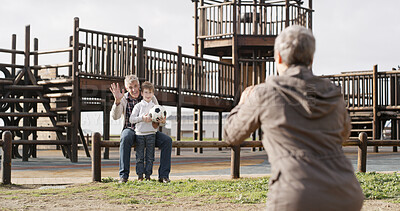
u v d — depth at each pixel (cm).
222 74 1455
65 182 629
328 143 189
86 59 1039
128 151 591
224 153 1477
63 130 1067
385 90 1462
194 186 564
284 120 189
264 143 199
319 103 190
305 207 178
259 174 721
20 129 1030
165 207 436
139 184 572
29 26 1102
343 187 183
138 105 596
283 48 205
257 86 206
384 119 1480
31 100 1071
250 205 448
